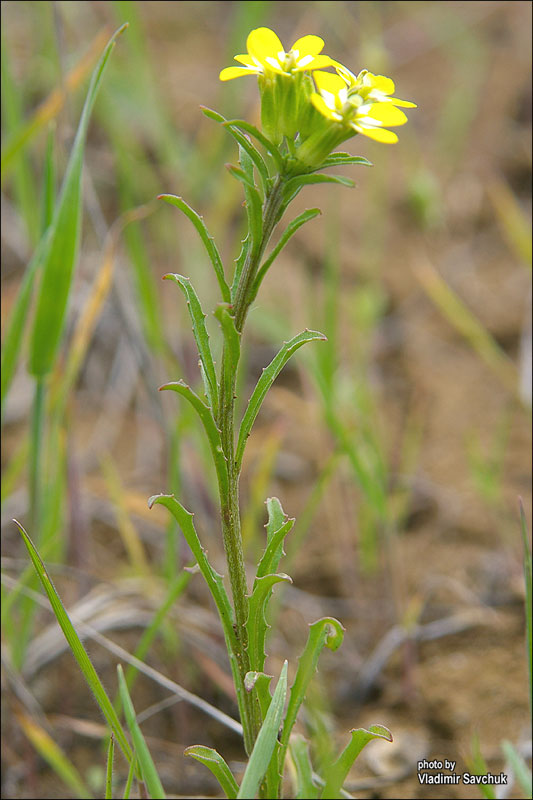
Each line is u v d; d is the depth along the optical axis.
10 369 0.42
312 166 0.32
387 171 0.91
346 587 0.55
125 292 0.53
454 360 0.74
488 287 0.80
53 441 0.44
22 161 0.51
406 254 0.84
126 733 0.44
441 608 0.52
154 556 0.57
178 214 0.74
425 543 0.58
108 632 0.49
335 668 0.50
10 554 0.54
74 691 0.47
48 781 0.43
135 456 0.65
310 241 0.83
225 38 1.08
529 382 0.58
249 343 0.74
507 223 0.63
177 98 0.93
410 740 0.44
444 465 0.64
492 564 0.55
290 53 0.32
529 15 1.07
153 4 1.15
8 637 0.43
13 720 0.43
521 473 0.62
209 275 0.67
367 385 0.66
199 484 0.50
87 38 0.75
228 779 0.35
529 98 0.98
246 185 0.32
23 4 0.89
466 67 1.04
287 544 0.58
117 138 0.59
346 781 0.43
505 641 0.50
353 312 0.71
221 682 0.44
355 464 0.47
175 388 0.32
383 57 0.83
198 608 0.50
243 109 0.78
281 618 0.53
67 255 0.40
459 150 0.94
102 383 0.71
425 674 0.48
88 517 0.58
